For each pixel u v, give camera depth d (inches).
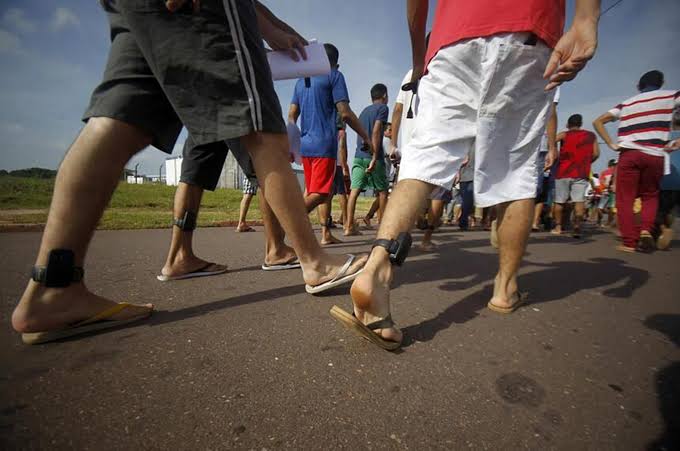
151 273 84.7
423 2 57.2
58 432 29.5
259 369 40.6
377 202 220.1
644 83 138.9
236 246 128.4
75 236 46.1
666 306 67.3
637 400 36.7
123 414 32.1
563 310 64.1
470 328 54.6
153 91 49.4
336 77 114.6
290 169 58.7
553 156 97.7
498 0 48.2
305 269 66.0
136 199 345.7
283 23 69.2
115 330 50.8
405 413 33.4
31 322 44.6
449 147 52.3
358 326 44.4
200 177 78.1
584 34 42.1
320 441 29.4
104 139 45.8
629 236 138.9
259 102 51.1
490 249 135.6
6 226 145.8
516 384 39.1
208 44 46.8
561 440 30.4
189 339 48.1
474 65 51.2
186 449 28.1
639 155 134.9
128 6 44.5
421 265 101.8
